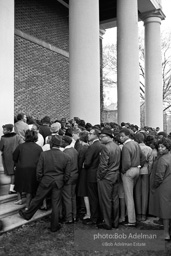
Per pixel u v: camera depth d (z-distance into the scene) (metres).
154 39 16.91
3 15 6.88
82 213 6.75
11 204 6.05
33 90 14.41
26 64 13.99
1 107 6.81
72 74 9.58
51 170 5.35
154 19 16.89
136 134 6.55
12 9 7.12
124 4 13.38
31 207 5.50
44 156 5.38
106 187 5.60
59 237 5.14
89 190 5.96
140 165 5.99
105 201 5.61
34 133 5.98
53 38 16.22
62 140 5.89
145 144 6.72
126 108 13.22
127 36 13.27
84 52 9.41
